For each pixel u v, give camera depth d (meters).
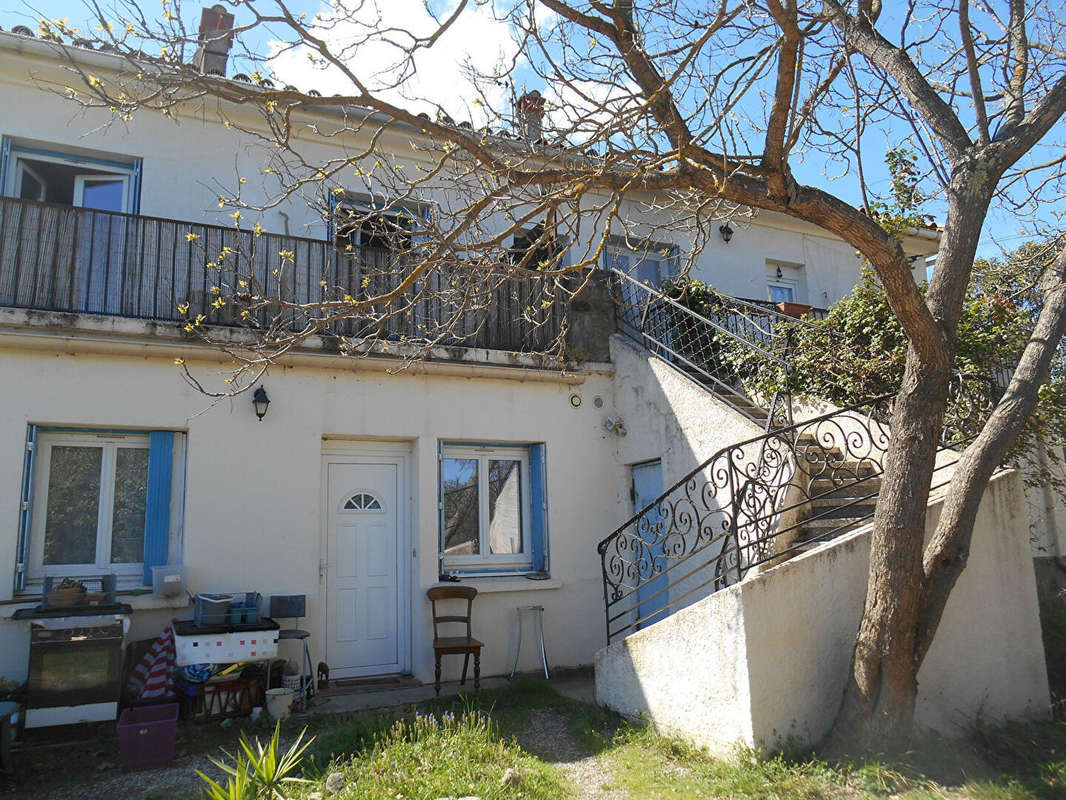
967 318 7.12
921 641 4.62
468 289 5.61
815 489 6.50
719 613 5.00
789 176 4.66
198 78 4.20
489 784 4.35
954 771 4.41
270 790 3.90
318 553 7.45
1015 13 5.76
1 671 6.16
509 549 8.66
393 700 6.86
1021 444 6.89
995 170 4.96
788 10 4.70
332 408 7.72
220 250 7.41
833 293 12.40
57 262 6.82
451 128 4.86
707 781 4.51
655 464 8.57
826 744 4.80
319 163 8.77
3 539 6.35
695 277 11.08
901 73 5.40
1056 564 8.02
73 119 7.77
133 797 4.65
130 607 6.02
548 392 8.85
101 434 7.00
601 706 6.30
